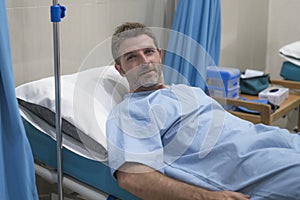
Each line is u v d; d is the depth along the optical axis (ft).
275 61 11.89
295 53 9.83
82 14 6.77
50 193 6.62
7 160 4.54
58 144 4.94
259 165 4.77
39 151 5.68
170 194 4.62
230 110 8.16
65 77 5.98
